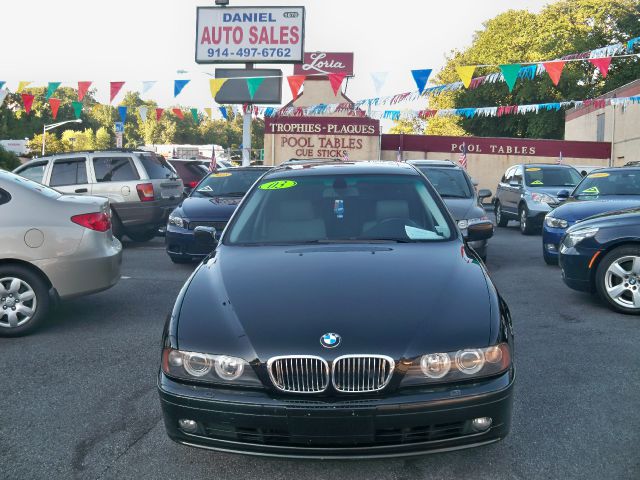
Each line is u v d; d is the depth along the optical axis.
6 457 3.53
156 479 3.26
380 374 2.96
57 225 6.02
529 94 39.78
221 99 23.06
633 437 3.64
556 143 33.56
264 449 2.98
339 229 4.38
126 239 14.23
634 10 38.19
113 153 12.65
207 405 3.01
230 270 3.78
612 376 4.66
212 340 3.11
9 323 5.94
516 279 8.59
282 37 23.06
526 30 42.12
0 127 61.56
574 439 3.63
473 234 4.77
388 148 33.38
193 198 10.48
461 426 3.00
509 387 3.05
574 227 6.95
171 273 9.43
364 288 3.41
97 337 5.93
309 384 2.96
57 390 4.55
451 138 33.50
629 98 16.98
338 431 2.91
